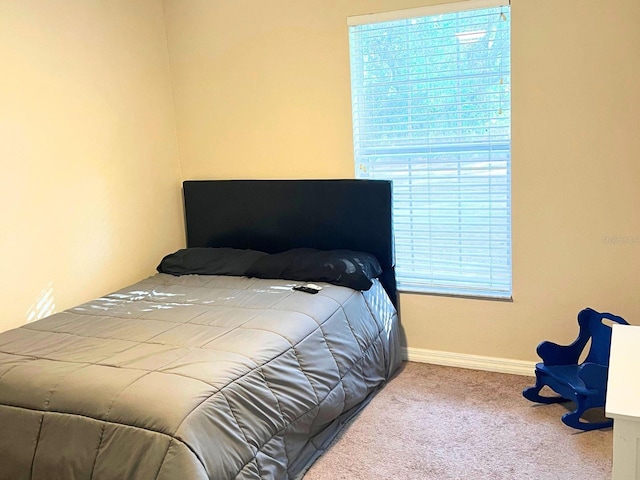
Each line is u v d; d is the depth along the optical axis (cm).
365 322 301
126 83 346
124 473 185
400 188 338
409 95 324
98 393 200
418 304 341
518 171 302
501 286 322
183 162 390
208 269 348
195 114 379
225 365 215
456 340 335
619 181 283
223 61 363
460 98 312
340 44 329
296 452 235
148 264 369
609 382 177
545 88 288
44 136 298
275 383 228
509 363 323
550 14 280
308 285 306
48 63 298
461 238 327
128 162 350
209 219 378
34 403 207
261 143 364
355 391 278
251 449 205
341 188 338
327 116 342
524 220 305
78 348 240
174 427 184
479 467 239
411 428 271
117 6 338
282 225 359
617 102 277
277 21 343
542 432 262
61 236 310
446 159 322
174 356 224
